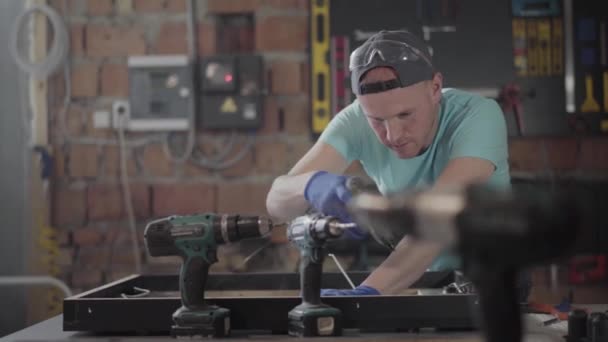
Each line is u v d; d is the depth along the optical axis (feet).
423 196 1.47
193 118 9.36
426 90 4.46
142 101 9.37
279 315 3.47
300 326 3.33
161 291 4.44
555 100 9.23
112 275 9.49
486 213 1.35
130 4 9.50
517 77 9.21
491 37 9.22
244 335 3.46
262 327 3.48
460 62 9.22
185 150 9.47
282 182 4.22
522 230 1.31
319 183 3.69
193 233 3.42
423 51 4.45
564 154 9.31
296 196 3.95
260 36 9.40
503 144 4.80
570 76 9.21
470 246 1.39
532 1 9.20
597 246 9.13
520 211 1.32
